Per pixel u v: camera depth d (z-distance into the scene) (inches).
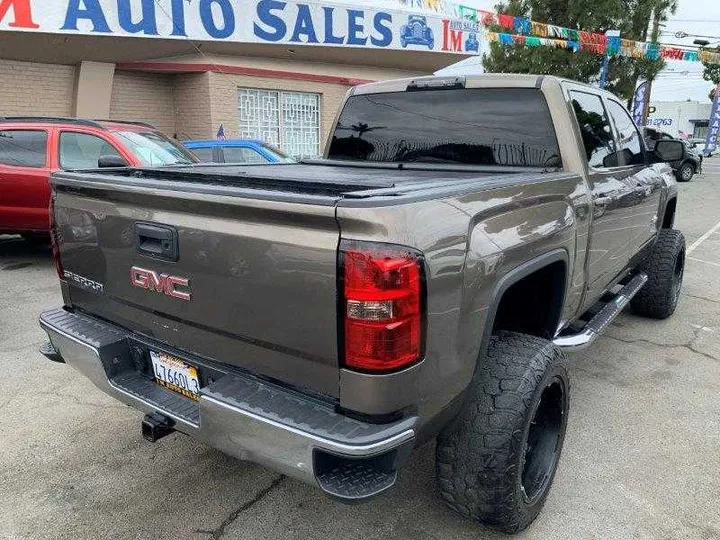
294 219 71.6
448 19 526.9
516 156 128.0
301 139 524.1
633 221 158.1
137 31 399.2
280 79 492.1
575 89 130.3
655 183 174.6
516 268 89.4
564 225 105.4
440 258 72.9
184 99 471.5
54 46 390.3
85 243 100.4
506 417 85.5
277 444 73.2
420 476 114.3
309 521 101.6
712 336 193.0
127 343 99.0
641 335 193.3
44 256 298.0
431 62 574.2
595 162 133.8
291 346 75.5
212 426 79.2
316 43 482.3
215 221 79.4
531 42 484.1
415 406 74.4
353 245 67.9
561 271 108.3
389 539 97.1
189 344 88.7
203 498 107.3
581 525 100.6
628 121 165.5
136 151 261.0
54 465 116.6
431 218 73.2
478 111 132.6
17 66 403.9
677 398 147.9
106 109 434.3
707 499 107.7
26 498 106.4
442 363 76.3
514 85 127.0
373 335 68.8
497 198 88.0
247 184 89.0
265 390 79.1
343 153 158.1
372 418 71.9
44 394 146.2
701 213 497.0
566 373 99.1
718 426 134.1
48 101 421.7
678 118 2188.7
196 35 424.2
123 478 112.9
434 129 139.9
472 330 80.5
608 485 111.7
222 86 459.5
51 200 107.1
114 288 97.3
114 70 436.1
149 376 97.8
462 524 100.8
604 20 595.8
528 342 95.6
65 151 263.4
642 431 131.6
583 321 149.9
